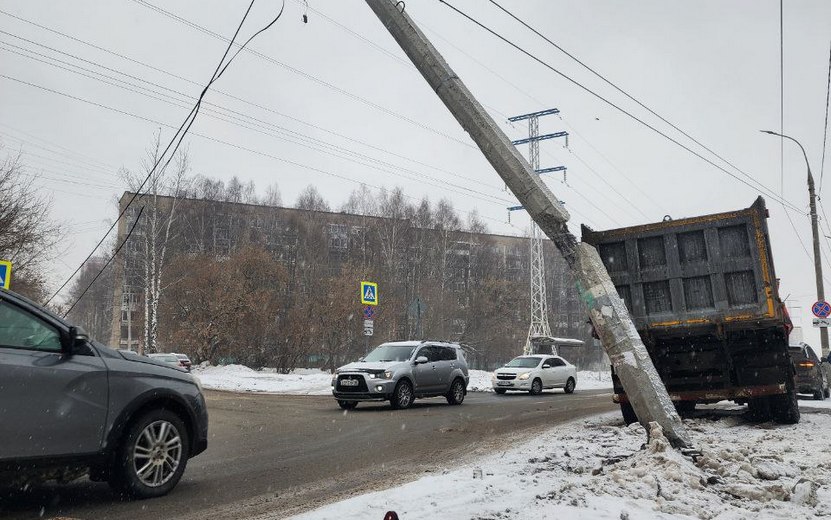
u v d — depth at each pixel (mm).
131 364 5312
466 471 6039
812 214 25531
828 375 21859
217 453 7988
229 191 64312
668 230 10094
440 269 57625
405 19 8781
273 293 40156
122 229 52938
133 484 5105
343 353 41469
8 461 4316
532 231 44781
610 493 4836
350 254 57906
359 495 5387
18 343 4594
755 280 9625
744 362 9938
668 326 9930
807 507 4617
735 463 6145
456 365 17000
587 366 72375
